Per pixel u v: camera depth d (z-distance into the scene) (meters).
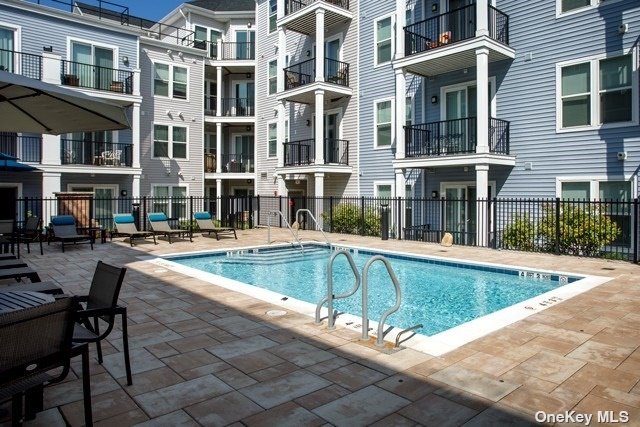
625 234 10.81
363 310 4.45
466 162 12.40
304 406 3.04
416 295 7.79
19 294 3.52
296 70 20.50
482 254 10.75
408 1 15.75
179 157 22.00
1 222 10.68
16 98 3.93
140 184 20.52
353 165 17.92
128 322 5.04
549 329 4.78
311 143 19.78
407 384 3.38
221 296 6.33
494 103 13.28
